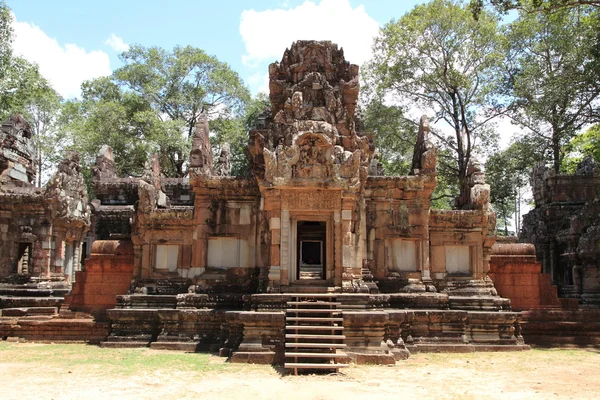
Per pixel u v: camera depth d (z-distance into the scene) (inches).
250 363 598.5
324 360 586.2
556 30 1343.5
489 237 821.2
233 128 1825.8
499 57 1337.4
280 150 698.8
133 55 1882.4
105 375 528.4
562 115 1212.5
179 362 606.2
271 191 701.3
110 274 898.7
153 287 797.2
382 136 1486.2
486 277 820.0
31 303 1015.0
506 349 738.2
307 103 737.0
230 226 787.4
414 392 459.2
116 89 1918.1
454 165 1528.1
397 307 752.3
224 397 434.6
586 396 452.4
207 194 793.6
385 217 792.3
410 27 1368.1
